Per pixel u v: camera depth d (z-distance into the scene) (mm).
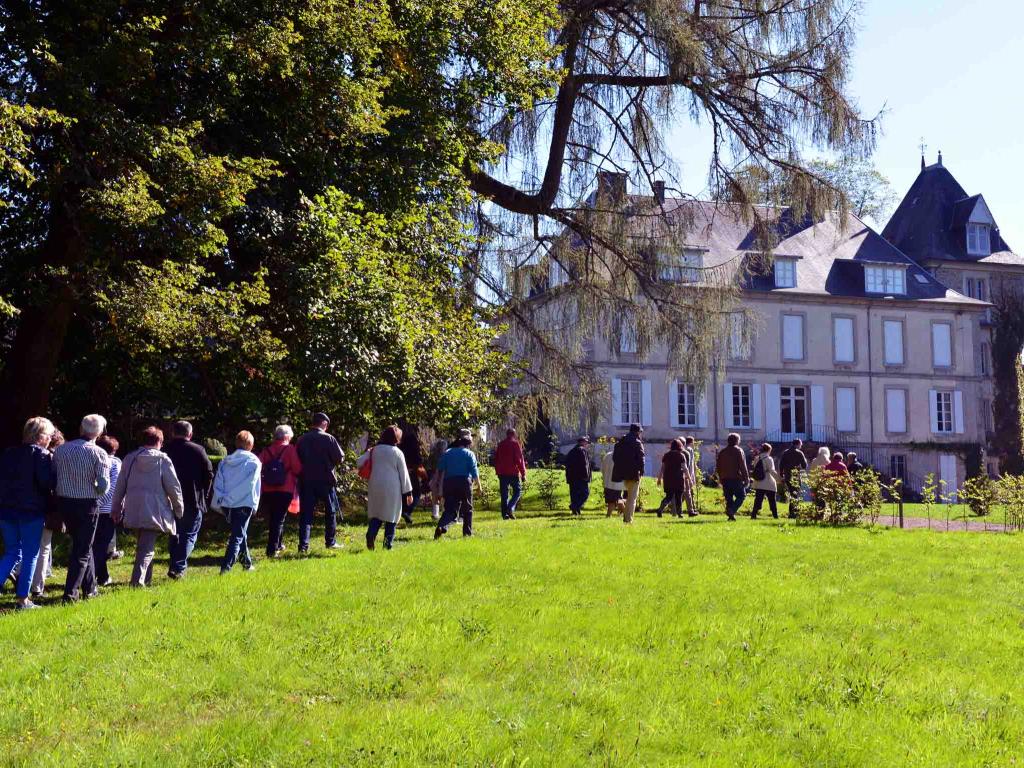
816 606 9641
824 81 20578
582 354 23250
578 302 22328
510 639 7836
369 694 6445
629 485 18047
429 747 5398
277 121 16281
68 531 9508
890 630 8852
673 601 9516
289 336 16453
